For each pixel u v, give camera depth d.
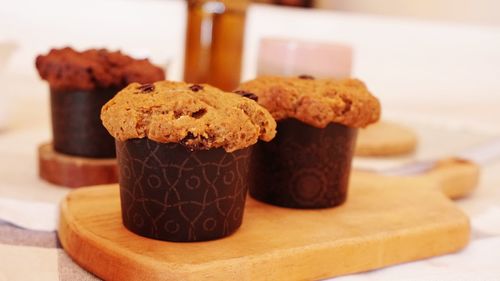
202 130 0.40
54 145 0.57
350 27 1.11
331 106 0.48
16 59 1.00
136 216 0.43
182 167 0.41
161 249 0.41
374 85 1.11
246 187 0.45
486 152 0.79
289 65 0.66
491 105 1.05
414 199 0.53
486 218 0.56
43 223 0.48
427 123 0.96
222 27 0.69
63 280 0.41
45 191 0.54
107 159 0.55
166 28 1.08
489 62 1.06
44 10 1.03
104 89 0.54
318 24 1.11
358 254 0.44
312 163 0.49
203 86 0.44
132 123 0.41
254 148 0.50
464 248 0.50
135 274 0.40
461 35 1.07
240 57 0.70
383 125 0.82
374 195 0.54
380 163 0.70
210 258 0.40
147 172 0.42
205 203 0.42
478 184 0.63
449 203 0.53
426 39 1.09
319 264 0.43
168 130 0.40
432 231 0.47
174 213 0.42
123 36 1.07
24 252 0.44
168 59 0.67
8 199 0.50
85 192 0.49
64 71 0.53
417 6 1.14
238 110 0.42
